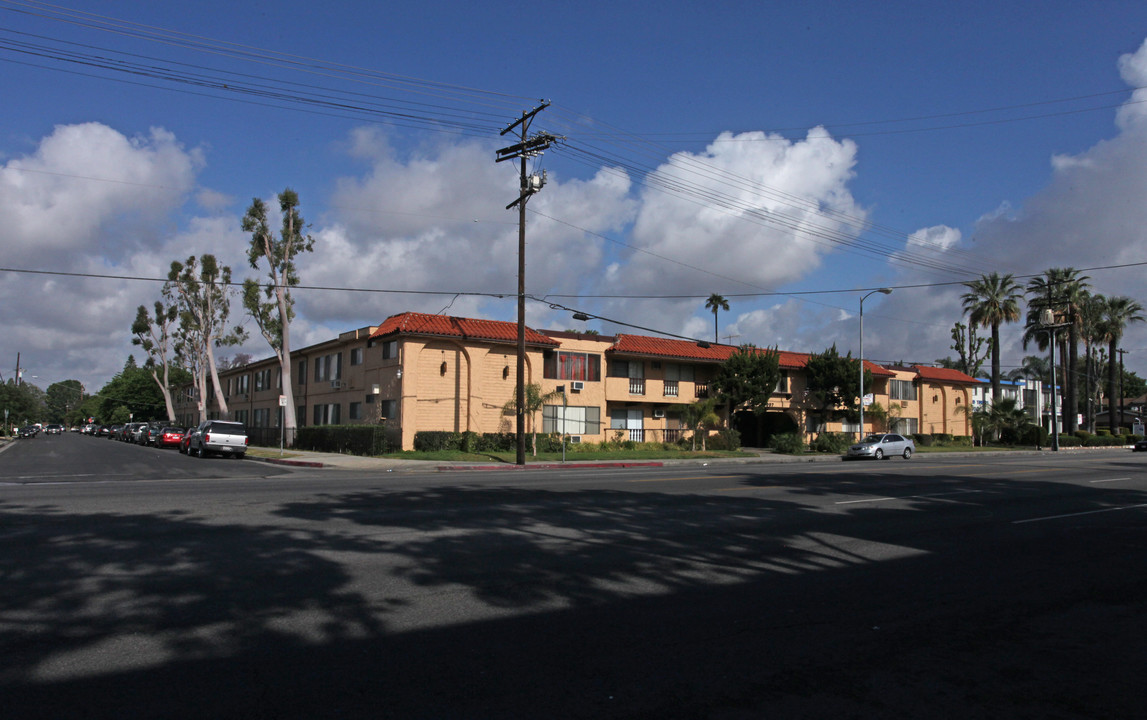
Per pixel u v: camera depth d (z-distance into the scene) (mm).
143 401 102625
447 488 17109
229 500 14172
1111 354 67625
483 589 7512
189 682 4922
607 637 6035
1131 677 5367
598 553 9438
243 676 5039
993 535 11602
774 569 8773
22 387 96188
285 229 41406
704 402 40625
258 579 7738
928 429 60562
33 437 80562
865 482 20391
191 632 5977
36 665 5207
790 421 48312
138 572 7992
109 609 6598
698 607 7020
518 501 14555
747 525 12016
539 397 33312
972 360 73812
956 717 4609
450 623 6340
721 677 5199
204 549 9234
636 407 43406
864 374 50750
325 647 5664
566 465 30016
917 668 5477
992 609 7184
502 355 37125
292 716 4418
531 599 7168
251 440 48781
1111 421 67438
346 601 6969
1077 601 7555
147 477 21656
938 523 12719
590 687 4949
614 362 42188
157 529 10664
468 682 4996
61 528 10719
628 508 13820
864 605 7227
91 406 149500
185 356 65250
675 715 4535
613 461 32062
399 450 33781
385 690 4828
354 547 9484
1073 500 16844
